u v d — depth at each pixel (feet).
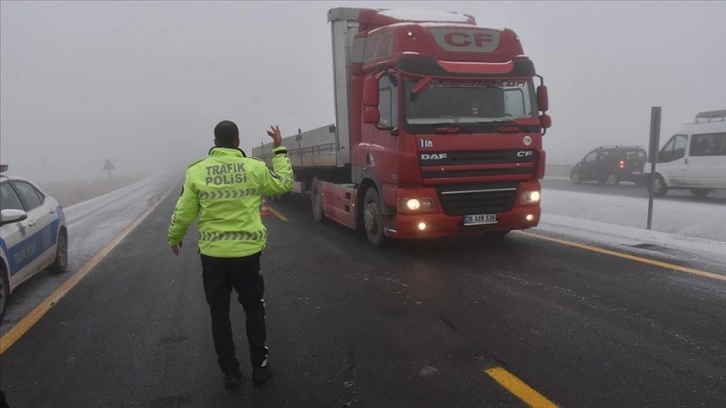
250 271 13.24
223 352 13.20
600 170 72.59
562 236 29.73
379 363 14.17
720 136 49.70
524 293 19.40
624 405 11.59
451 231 25.20
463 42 25.76
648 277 20.77
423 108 24.36
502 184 25.53
